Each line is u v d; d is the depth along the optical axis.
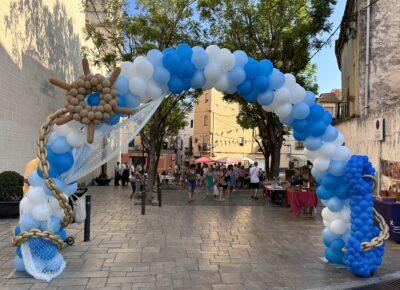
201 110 52.56
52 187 6.78
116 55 18.38
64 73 20.56
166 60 7.06
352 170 7.45
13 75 13.57
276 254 8.68
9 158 13.20
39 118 16.56
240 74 7.38
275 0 18.34
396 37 17.33
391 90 17.34
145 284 6.60
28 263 6.81
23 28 14.60
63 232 7.34
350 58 21.62
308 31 18.36
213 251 8.81
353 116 18.52
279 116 7.86
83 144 6.98
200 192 23.73
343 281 7.02
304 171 20.52
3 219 11.62
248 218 13.46
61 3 19.81
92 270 7.27
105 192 22.25
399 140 12.50
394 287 6.83
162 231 10.84
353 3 19.91
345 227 7.76
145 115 7.39
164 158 53.41
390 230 10.02
